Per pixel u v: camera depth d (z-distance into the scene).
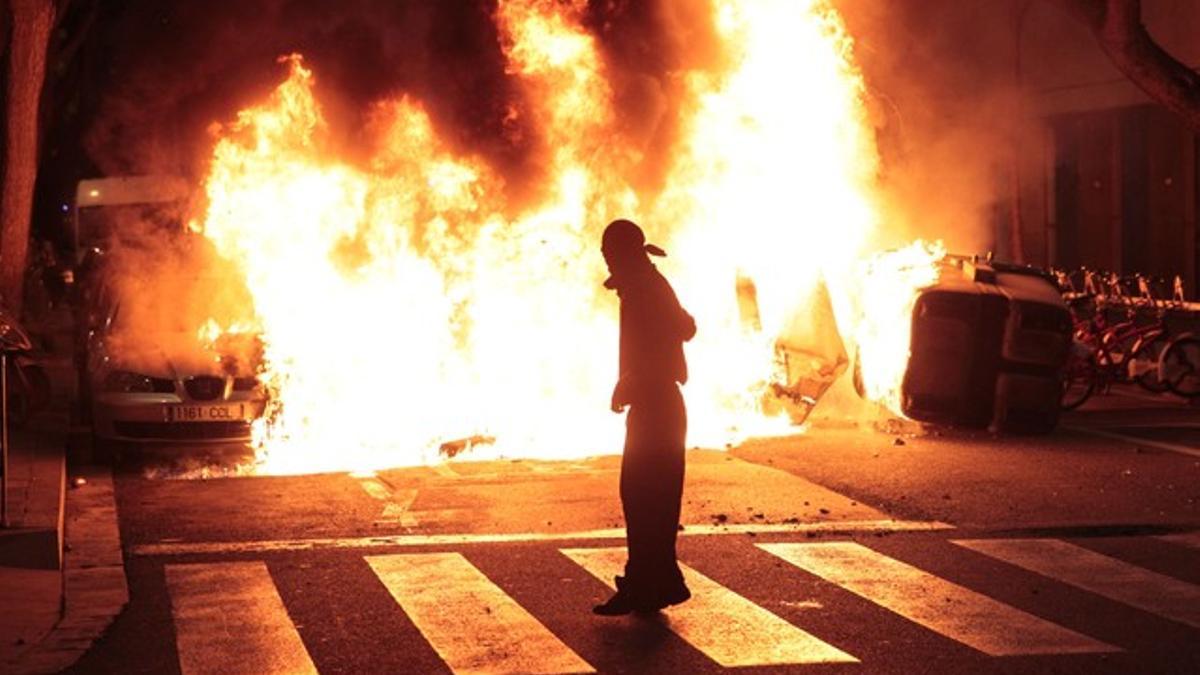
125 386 15.06
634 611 9.16
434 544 11.26
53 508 12.18
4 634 8.83
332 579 10.16
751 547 11.05
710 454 15.34
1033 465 14.66
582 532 11.65
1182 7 26.73
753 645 8.43
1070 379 19.17
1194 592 9.66
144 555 11.04
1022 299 16.52
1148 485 13.55
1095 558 10.68
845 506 12.58
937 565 10.46
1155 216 28.17
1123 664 8.00
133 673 8.04
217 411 14.95
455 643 8.54
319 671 8.02
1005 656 8.17
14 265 22.06
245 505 12.92
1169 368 19.59
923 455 15.27
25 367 17.75
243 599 9.63
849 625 8.85
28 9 21.41
